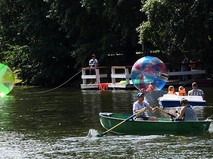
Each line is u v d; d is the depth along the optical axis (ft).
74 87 175.63
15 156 68.28
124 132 80.43
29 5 208.74
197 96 105.91
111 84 155.94
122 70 181.16
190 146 70.08
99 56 178.70
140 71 117.91
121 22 167.73
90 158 65.92
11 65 212.43
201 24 145.89
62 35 197.16
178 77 159.02
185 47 150.71
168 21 146.30
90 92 149.89
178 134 78.28
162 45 154.61
